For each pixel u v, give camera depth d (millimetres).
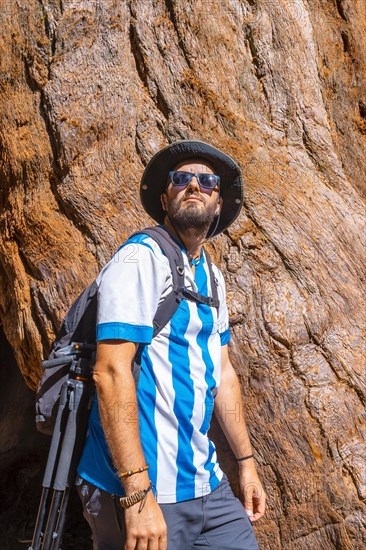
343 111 3760
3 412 5004
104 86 3467
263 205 3178
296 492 2727
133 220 3205
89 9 3615
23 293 3314
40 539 2078
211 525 2137
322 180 3428
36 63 3617
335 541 2672
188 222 2234
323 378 2842
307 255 3092
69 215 3309
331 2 3986
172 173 2283
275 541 2727
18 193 3523
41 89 3588
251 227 3109
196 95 3459
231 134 3396
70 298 3152
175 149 2377
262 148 3396
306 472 2732
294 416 2785
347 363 2889
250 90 3570
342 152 3672
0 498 4945
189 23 3578
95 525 2092
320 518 2695
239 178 2482
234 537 2148
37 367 3277
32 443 5086
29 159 3482
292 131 3525
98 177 3311
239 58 3613
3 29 3783
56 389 2143
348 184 3467
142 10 3598
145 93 3473
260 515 2420
